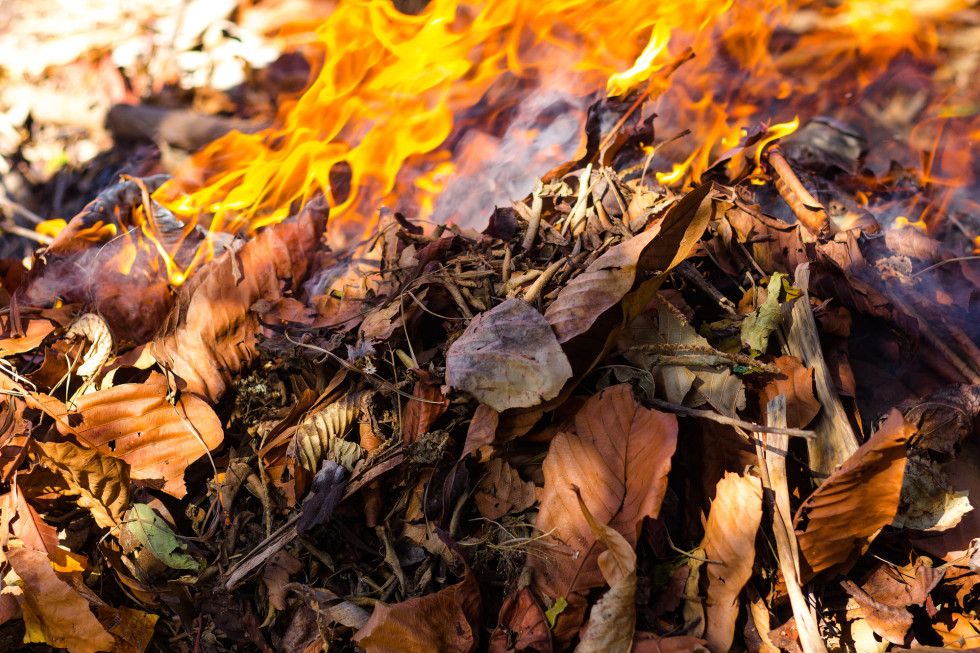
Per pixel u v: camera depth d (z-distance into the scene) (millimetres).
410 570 1084
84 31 2090
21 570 1072
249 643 1082
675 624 1061
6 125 1980
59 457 1094
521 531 1076
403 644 1035
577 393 1106
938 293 1188
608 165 1257
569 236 1174
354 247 1288
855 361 1154
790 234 1177
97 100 2016
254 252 1175
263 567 1086
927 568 1078
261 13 2143
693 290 1153
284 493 1104
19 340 1156
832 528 1061
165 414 1114
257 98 1993
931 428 1112
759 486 1062
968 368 1140
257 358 1151
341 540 1092
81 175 1904
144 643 1085
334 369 1134
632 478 1062
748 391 1106
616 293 1076
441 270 1154
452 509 1083
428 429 1098
